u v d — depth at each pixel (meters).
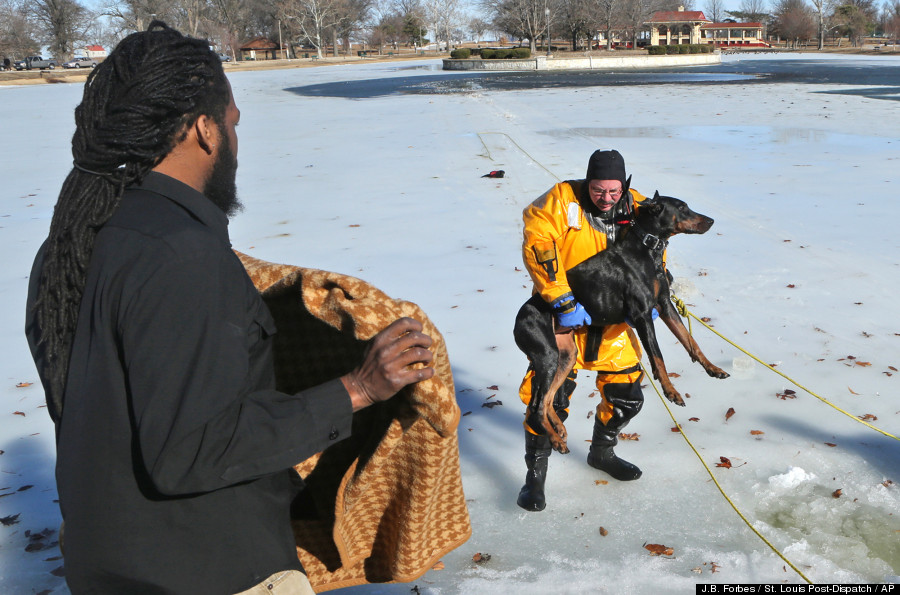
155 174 1.59
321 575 2.11
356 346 2.14
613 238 3.36
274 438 1.47
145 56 1.56
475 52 104.94
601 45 110.31
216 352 1.44
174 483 1.39
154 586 1.53
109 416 1.46
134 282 1.42
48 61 87.44
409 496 1.90
